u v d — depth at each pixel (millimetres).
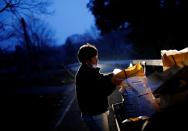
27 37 45656
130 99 3660
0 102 19000
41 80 33875
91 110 3793
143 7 34500
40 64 60594
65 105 12828
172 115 2346
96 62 3906
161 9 33562
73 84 23812
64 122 9375
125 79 3748
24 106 15141
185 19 32062
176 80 2658
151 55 36406
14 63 55562
